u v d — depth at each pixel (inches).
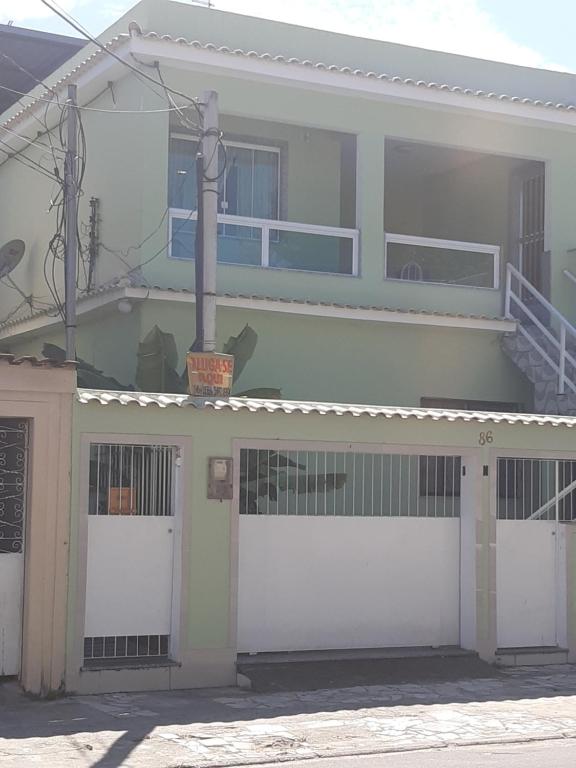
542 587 513.3
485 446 496.1
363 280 647.1
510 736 355.3
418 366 657.6
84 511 416.2
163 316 594.9
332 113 641.0
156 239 597.3
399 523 489.7
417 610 490.6
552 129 699.4
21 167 803.4
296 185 687.7
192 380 449.7
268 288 624.4
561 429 512.1
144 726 359.3
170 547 438.0
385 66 687.7
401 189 785.6
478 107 665.0
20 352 786.2
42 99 642.8
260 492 484.1
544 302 656.4
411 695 422.0
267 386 617.6
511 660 495.2
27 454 413.4
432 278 671.1
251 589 457.7
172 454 441.1
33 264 771.4
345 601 475.5
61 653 408.2
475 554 492.4
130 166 613.0
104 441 421.4
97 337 650.2
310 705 399.5
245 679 435.2
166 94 597.0
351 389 638.5
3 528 415.8
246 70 606.2
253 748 332.8
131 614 430.0
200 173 497.7
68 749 327.0
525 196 727.7
